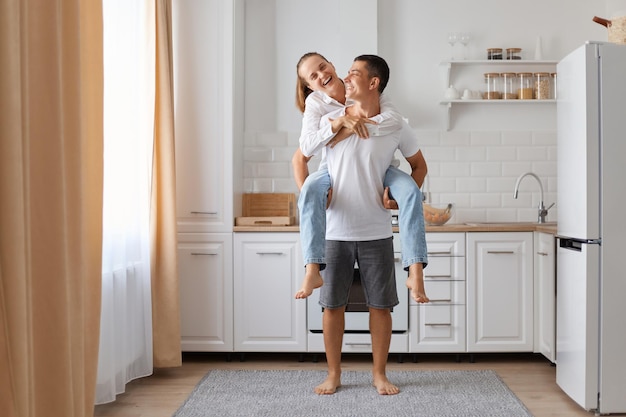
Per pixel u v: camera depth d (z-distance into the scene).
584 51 3.47
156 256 4.39
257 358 4.81
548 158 5.25
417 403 3.66
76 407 2.57
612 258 3.45
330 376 3.92
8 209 2.04
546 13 5.27
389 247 3.80
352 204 3.63
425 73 5.27
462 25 5.27
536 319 4.61
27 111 2.23
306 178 3.66
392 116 3.46
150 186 4.21
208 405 3.64
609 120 3.45
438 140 5.26
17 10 2.08
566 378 3.76
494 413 3.48
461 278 4.61
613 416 3.47
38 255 2.38
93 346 3.03
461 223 5.23
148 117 4.22
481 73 5.27
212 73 4.73
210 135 4.72
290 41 5.27
